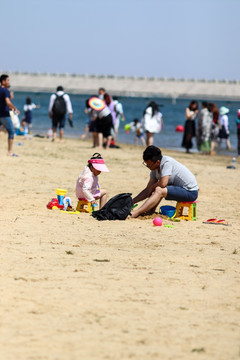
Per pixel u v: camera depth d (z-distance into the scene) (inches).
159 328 353.4
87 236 611.2
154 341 331.9
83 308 381.7
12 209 741.3
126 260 515.8
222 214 804.6
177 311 387.2
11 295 400.5
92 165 737.0
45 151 1560.0
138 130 2176.4
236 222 746.8
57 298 399.2
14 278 441.4
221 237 646.5
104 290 422.6
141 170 1245.1
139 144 2256.4
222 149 2058.3
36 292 410.3
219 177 1225.4
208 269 500.1
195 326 361.4
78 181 746.2
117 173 1170.6
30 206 768.9
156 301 404.8
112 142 1840.6
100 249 554.6
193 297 418.9
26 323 350.0
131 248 566.6
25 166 1189.7
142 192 762.8
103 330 344.8
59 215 719.1
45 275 454.0
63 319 360.2
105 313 374.6
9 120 1337.4
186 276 472.7
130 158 1505.9
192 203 746.8
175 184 743.1
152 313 379.9
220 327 362.0
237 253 568.4
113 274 466.9
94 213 719.7
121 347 320.2
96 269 479.5
